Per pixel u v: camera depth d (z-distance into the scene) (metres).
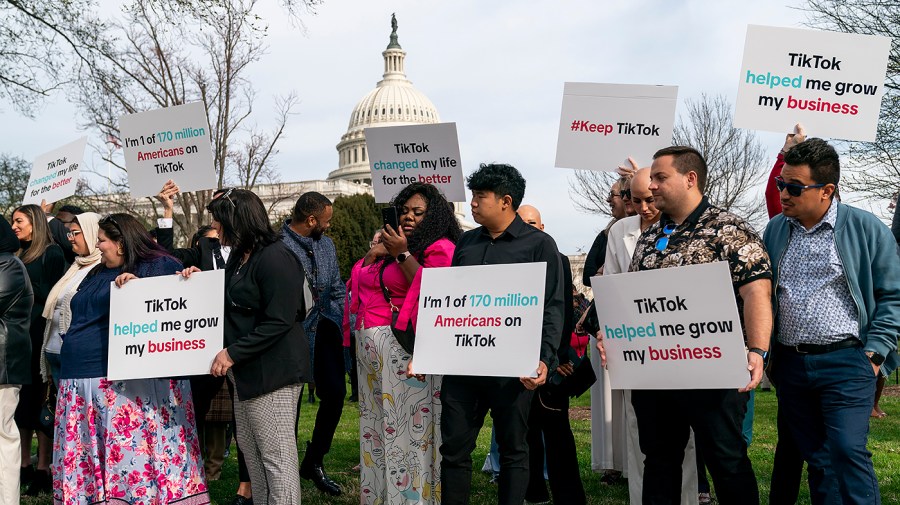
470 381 4.39
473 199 4.54
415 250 4.89
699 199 4.03
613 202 6.15
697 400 3.84
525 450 4.35
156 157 6.65
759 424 9.57
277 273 4.65
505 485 4.29
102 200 23.20
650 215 5.17
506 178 4.49
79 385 5.03
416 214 4.95
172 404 5.05
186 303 4.78
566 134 6.17
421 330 4.41
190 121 6.52
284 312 4.64
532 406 5.17
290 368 4.69
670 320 3.81
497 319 4.23
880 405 11.50
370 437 5.12
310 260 6.40
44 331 6.74
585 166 6.14
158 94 19.67
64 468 5.01
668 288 3.80
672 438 4.07
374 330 4.96
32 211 6.87
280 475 4.63
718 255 3.86
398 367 4.85
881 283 4.05
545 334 4.33
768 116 5.43
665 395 4.02
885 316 4.00
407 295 4.71
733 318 3.65
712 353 3.71
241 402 4.73
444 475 4.38
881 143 17.55
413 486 4.80
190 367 4.73
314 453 6.18
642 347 3.90
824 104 5.38
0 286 5.32
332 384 6.26
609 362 4.03
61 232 7.61
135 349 4.82
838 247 4.06
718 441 3.81
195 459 5.16
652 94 6.02
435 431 4.83
